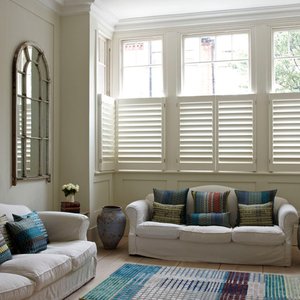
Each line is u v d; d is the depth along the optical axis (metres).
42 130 5.03
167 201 5.33
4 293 2.66
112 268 4.49
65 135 5.49
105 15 5.75
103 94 5.99
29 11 4.80
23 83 4.63
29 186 4.77
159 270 4.38
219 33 5.88
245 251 4.61
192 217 5.07
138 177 6.10
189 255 4.76
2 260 3.18
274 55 5.71
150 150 6.02
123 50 6.22
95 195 5.60
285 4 5.45
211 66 5.92
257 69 5.68
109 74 6.20
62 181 5.49
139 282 3.97
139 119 6.06
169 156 5.98
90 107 5.45
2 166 4.29
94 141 5.57
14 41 4.51
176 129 5.93
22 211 4.02
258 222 4.92
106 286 3.85
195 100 5.86
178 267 4.51
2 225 3.58
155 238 4.88
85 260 3.80
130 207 5.01
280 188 5.59
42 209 5.04
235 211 5.24
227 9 5.63
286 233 4.57
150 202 5.51
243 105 5.69
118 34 6.18
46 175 5.09
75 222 4.13
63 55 5.50
